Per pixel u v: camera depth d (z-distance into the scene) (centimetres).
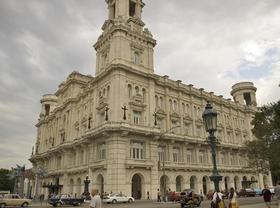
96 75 6156
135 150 5162
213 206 1466
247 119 8488
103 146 5328
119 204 4075
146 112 5609
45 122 9462
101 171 5144
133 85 5547
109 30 5788
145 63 5916
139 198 5222
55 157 7681
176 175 5784
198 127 6888
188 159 6247
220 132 7462
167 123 6084
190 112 6769
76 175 6225
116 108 5138
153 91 5847
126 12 6109
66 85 7725
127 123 5044
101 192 5238
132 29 5934
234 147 7462
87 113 6425
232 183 7175
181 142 6097
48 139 8912
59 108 7962
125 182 4784
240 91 9150
